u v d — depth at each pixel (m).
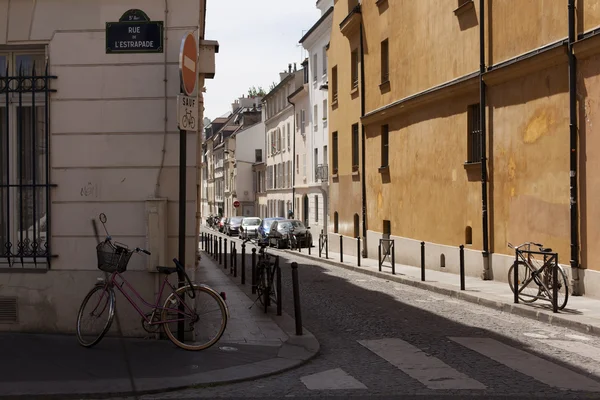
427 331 10.02
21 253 8.60
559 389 6.55
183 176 8.08
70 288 8.52
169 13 8.54
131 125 8.53
